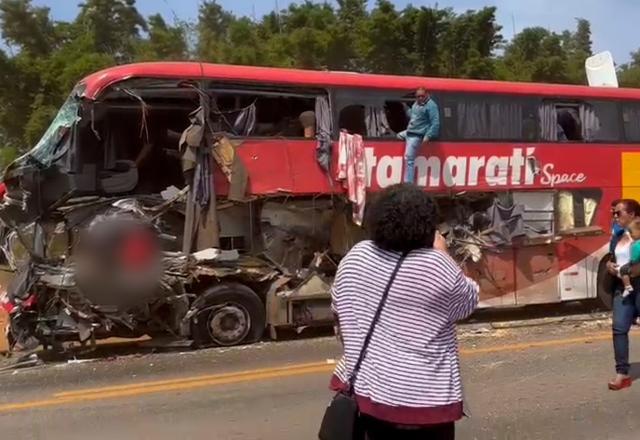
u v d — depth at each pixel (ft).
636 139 41.91
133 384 25.27
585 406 22.04
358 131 34.71
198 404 22.71
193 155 30.83
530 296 39.19
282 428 20.27
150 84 30.86
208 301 31.50
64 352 31.12
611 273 23.90
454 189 36.68
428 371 10.29
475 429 19.90
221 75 31.86
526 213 38.88
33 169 29.60
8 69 115.14
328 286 33.60
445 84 36.81
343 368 10.93
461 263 37.52
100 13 156.15
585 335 33.58
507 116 38.19
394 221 10.68
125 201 30.37
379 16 133.08
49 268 29.27
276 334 33.76
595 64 48.55
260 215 33.24
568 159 39.81
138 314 30.30
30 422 21.08
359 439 10.57
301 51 127.65
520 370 26.58
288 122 33.53
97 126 30.50
